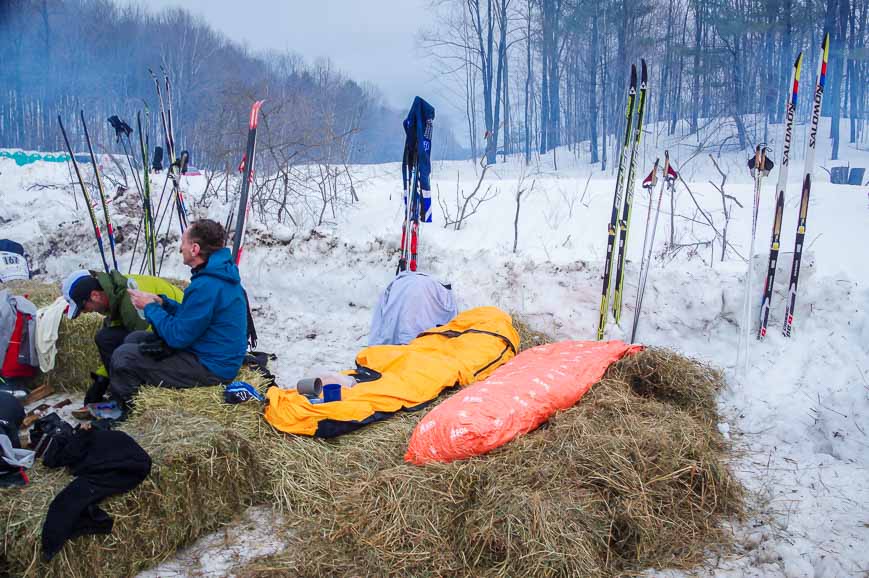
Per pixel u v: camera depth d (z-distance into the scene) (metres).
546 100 24.34
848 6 18.19
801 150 18.33
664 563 3.16
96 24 26.52
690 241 6.74
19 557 2.85
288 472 3.67
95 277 4.52
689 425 3.91
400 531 3.18
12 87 23.44
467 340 5.06
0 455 3.08
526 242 7.06
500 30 24.14
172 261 7.96
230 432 3.54
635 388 4.68
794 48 19.17
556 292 6.36
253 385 4.25
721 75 21.19
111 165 10.97
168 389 4.03
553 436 3.73
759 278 5.71
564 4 22.22
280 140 8.67
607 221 7.39
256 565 3.13
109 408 4.41
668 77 21.80
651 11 20.77
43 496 2.98
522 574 2.93
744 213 7.38
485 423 3.64
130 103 23.03
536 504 3.09
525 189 8.41
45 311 5.12
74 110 22.77
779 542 3.28
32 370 5.19
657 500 3.38
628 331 6.00
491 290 6.56
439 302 5.76
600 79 21.92
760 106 19.78
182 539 3.29
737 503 3.54
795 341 5.33
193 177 9.80
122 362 4.07
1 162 10.55
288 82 24.03
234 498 3.52
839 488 3.79
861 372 4.78
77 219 8.20
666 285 5.99
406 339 5.56
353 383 4.29
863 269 5.86
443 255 7.02
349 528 3.24
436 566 3.04
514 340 5.34
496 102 24.44
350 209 8.20
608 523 3.20
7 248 7.45
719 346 5.68
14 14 23.52
